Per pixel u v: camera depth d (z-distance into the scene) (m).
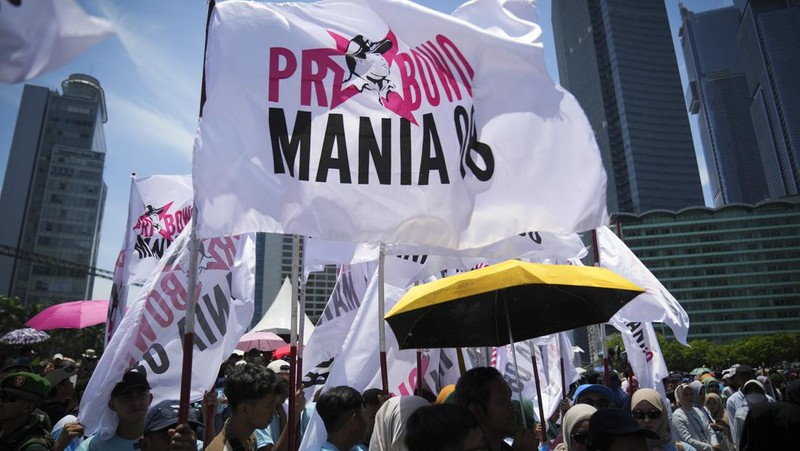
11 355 8.78
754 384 8.45
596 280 3.37
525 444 3.35
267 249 109.69
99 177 99.19
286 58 3.79
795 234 143.88
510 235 4.15
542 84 4.47
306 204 3.61
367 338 5.74
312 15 4.00
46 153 92.44
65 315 8.38
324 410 3.78
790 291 141.25
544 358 8.62
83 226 96.25
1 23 2.04
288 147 3.65
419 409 2.64
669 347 117.44
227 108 3.52
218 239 5.00
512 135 4.37
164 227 7.03
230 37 3.67
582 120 4.41
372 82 4.03
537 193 4.27
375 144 3.90
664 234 152.00
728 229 148.38
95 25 2.19
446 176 4.05
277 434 5.59
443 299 3.27
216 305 4.84
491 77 4.45
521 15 4.66
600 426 3.03
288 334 14.80
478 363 6.75
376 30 4.15
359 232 3.71
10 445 3.70
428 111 4.13
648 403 4.98
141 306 4.48
